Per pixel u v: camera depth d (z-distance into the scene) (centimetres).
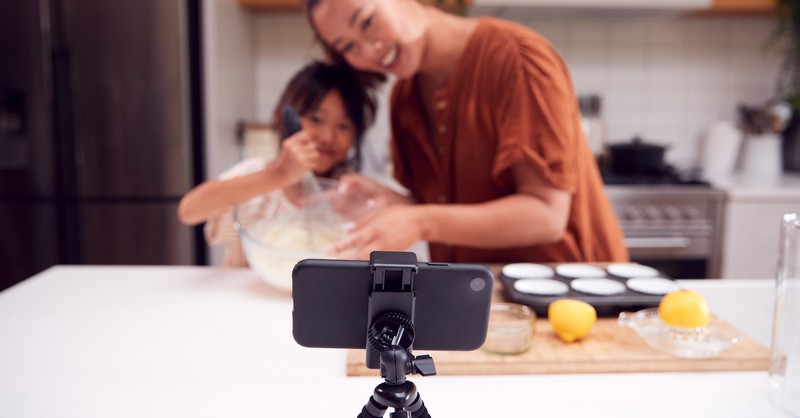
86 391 65
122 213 216
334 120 148
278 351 76
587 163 128
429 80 131
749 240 222
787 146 273
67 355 74
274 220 113
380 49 117
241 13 245
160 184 215
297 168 105
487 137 122
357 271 44
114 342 79
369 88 149
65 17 206
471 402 64
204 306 93
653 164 240
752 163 265
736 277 224
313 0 115
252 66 263
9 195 213
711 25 266
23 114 209
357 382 68
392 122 142
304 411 62
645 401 65
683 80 270
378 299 43
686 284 107
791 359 63
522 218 108
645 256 223
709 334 77
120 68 210
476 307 46
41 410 61
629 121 272
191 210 110
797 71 252
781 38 265
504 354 73
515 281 97
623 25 264
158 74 210
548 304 88
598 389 68
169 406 62
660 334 78
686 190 220
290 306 93
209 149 215
